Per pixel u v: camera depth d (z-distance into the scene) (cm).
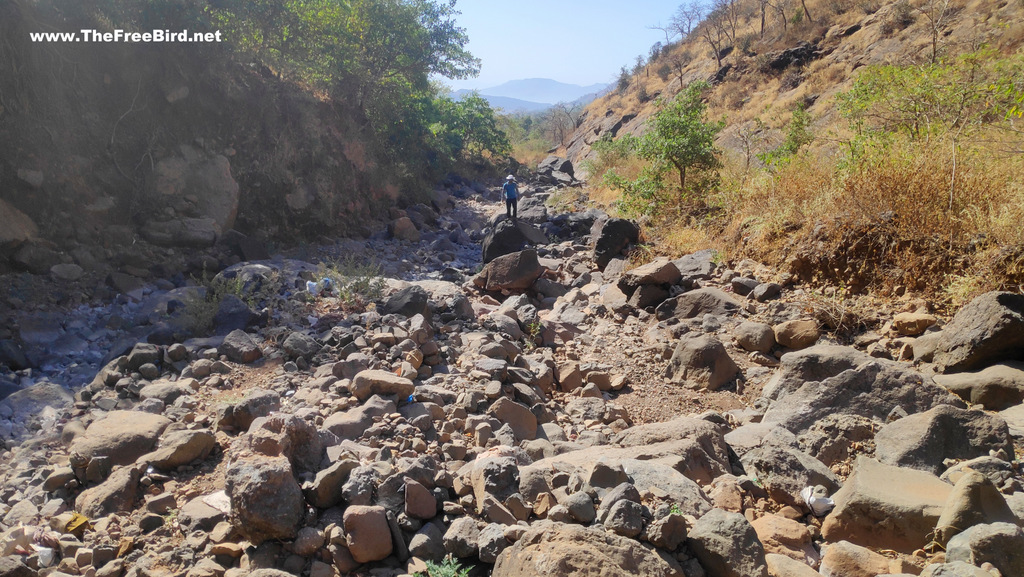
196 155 1160
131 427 425
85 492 374
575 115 6662
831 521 332
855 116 1098
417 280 1102
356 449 396
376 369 551
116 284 866
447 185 2383
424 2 1959
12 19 913
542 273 1006
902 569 291
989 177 728
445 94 3294
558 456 410
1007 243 625
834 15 3581
